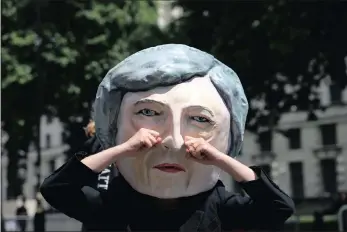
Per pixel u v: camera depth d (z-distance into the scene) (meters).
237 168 2.14
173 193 2.19
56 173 2.15
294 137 32.12
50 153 37.22
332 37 11.84
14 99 15.43
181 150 2.14
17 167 20.02
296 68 12.45
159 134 2.14
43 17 15.41
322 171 31.20
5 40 15.24
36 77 15.14
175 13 20.77
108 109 2.28
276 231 2.22
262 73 12.62
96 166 2.14
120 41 15.91
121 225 2.21
